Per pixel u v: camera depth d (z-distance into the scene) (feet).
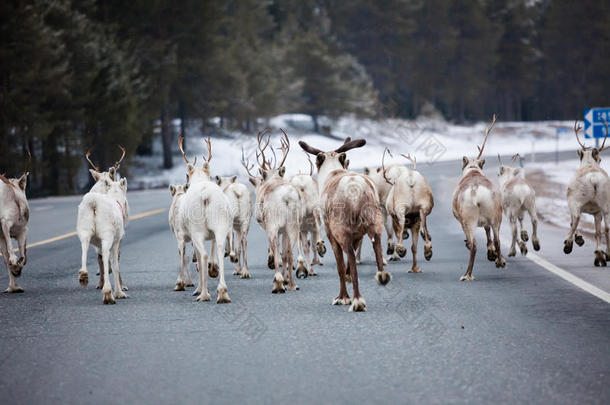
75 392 49.26
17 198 92.89
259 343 62.23
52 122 379.76
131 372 53.88
